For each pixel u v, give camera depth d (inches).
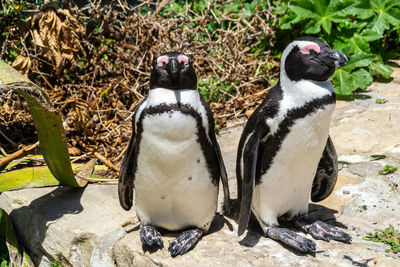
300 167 122.3
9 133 215.2
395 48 299.0
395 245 123.3
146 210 130.3
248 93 249.4
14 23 235.5
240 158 131.6
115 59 247.1
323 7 260.1
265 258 119.6
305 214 135.4
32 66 224.2
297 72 116.2
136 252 128.3
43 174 177.8
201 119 115.9
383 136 199.8
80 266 144.8
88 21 242.7
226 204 131.9
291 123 116.3
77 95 226.1
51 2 219.6
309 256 119.8
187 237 127.0
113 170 187.8
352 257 118.0
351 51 259.9
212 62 251.9
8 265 156.6
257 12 261.4
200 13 292.8
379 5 271.1
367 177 167.2
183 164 117.0
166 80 114.2
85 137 206.4
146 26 239.0
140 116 116.7
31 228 157.9
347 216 145.0
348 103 238.7
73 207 157.9
